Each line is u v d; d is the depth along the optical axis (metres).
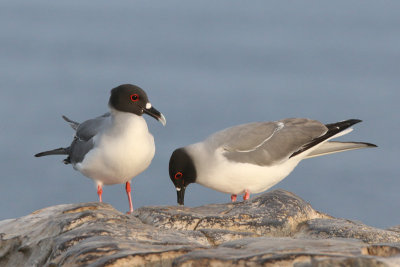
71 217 7.58
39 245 7.39
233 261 5.86
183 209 8.39
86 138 11.74
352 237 7.58
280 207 8.25
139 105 11.12
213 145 12.36
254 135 12.45
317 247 6.23
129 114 11.07
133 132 10.94
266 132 12.59
